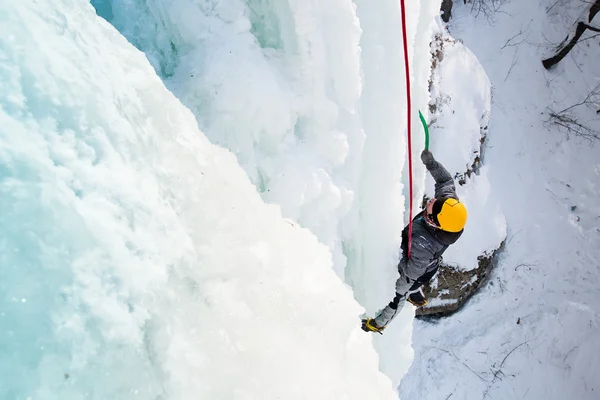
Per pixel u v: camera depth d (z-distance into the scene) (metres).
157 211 0.91
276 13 1.95
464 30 8.02
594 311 7.19
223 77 1.83
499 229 6.46
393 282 2.59
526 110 8.06
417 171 2.90
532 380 6.38
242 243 1.14
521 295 6.91
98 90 0.89
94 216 0.75
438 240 2.47
